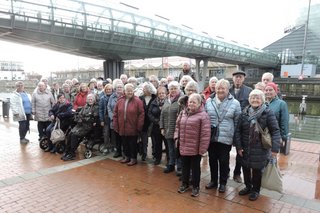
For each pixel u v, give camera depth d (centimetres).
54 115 679
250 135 400
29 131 898
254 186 421
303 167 587
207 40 3719
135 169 555
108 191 446
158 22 2950
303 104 3259
